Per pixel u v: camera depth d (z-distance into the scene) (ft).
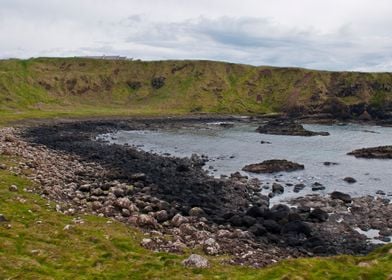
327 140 387.55
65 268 77.92
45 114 551.18
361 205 164.86
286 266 80.53
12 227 96.12
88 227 102.32
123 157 259.60
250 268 84.79
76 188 155.43
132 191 160.76
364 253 114.62
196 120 618.03
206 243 98.84
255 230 121.60
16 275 71.87
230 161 272.72
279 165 244.01
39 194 132.16
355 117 618.44
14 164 174.29
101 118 577.43
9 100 649.20
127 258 85.66
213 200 165.07
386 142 371.97
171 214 129.18
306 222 142.61
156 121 581.94
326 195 184.24
